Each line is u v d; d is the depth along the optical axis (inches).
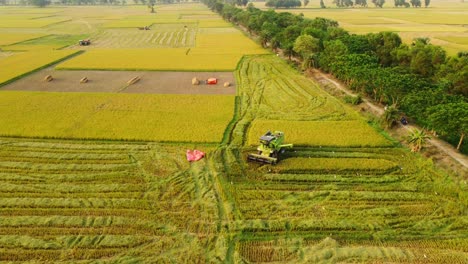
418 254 863.7
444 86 1759.4
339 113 1785.2
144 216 995.3
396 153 1363.2
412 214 1008.9
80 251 868.0
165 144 1432.1
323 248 881.5
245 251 873.5
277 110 1830.7
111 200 1061.1
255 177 1192.8
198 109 1819.6
